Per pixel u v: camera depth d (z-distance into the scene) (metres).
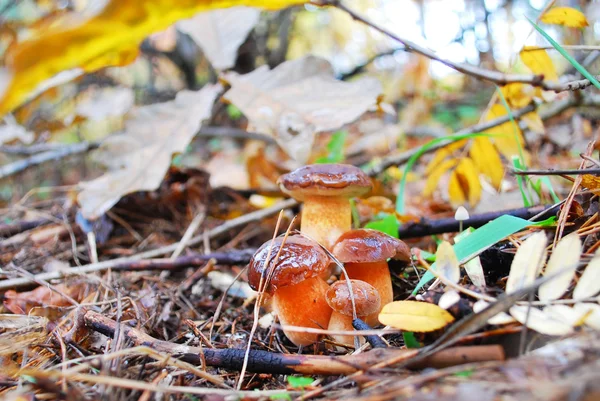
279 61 0.68
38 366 0.16
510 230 0.16
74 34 0.11
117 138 0.31
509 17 0.61
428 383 0.11
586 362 0.10
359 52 0.90
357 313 0.17
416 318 0.13
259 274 0.18
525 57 0.24
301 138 0.29
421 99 0.70
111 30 0.12
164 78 0.72
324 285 0.19
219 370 0.16
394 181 0.42
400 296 0.21
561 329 0.12
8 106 0.11
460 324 0.12
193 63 0.67
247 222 0.31
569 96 0.32
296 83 0.31
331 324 0.18
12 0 0.44
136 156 0.30
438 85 0.75
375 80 0.30
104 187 0.29
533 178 0.27
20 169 0.44
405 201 0.38
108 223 0.34
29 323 0.19
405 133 0.56
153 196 0.36
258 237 0.35
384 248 0.19
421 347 0.14
